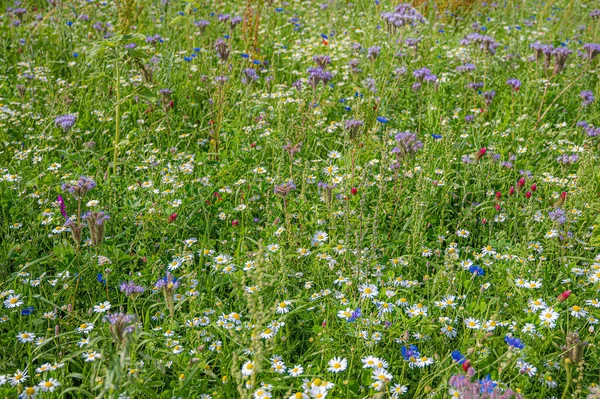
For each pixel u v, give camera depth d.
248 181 1.64
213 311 1.25
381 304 1.23
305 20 2.94
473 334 1.22
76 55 2.40
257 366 1.06
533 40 2.69
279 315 1.25
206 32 2.67
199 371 1.14
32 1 3.21
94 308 1.25
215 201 1.59
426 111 2.07
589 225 1.52
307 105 2.02
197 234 1.52
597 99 2.11
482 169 1.62
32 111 2.03
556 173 1.72
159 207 1.51
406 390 1.12
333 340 1.21
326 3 3.12
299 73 2.30
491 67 2.38
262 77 2.32
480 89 2.18
